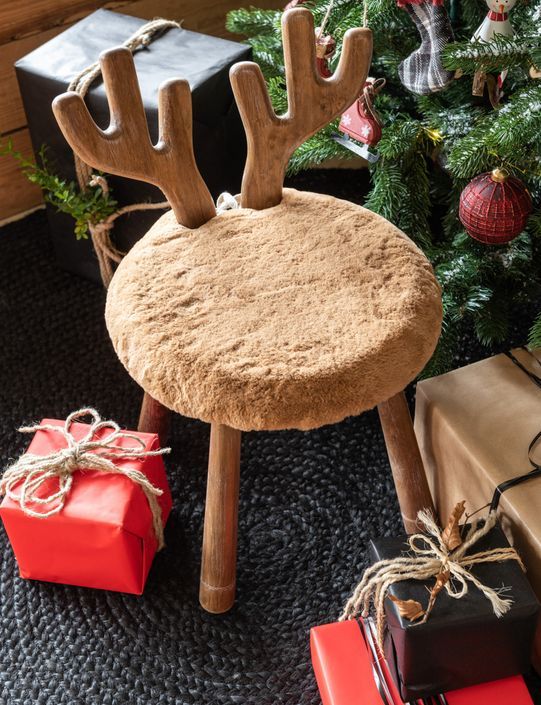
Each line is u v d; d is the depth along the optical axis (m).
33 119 1.32
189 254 0.98
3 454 1.30
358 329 0.92
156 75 1.25
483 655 0.90
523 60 1.02
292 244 0.99
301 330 0.92
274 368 0.89
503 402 1.07
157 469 1.13
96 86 1.24
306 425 0.89
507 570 0.92
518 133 1.02
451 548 0.91
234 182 1.43
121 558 1.06
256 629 1.11
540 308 1.42
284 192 1.05
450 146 1.21
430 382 1.10
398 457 1.07
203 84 1.23
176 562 1.17
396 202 1.23
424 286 0.96
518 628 0.89
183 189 0.98
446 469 1.10
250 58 1.32
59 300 1.51
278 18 1.31
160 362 0.91
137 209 1.33
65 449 1.07
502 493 0.97
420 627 0.86
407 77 1.13
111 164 0.93
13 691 1.07
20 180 1.61
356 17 1.21
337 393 0.89
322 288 0.95
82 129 0.89
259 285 0.95
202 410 0.90
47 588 1.16
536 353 1.12
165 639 1.10
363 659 0.95
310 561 1.17
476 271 1.23
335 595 1.13
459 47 1.01
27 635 1.12
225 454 1.00
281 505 1.23
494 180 1.07
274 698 1.05
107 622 1.12
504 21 1.05
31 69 1.26
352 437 1.30
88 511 1.03
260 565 1.17
